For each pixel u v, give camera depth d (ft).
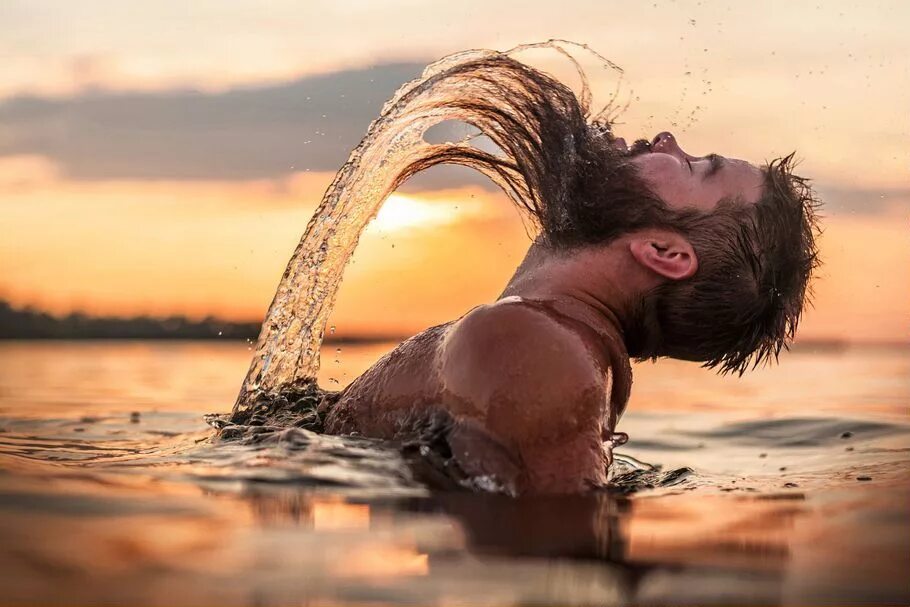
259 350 7.42
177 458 6.05
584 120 7.07
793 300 7.08
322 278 7.47
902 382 12.92
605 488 5.62
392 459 5.75
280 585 3.85
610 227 6.64
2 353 15.35
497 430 5.52
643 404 11.30
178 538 4.36
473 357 5.73
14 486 5.16
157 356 15.24
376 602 3.72
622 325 6.73
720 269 6.65
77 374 13.20
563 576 4.10
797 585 4.10
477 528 4.70
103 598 3.65
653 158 6.77
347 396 6.66
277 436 6.33
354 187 7.47
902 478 6.69
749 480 6.67
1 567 3.92
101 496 5.00
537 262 6.93
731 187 6.70
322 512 4.86
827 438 8.91
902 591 4.01
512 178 7.66
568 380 5.58
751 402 11.33
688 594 3.98
